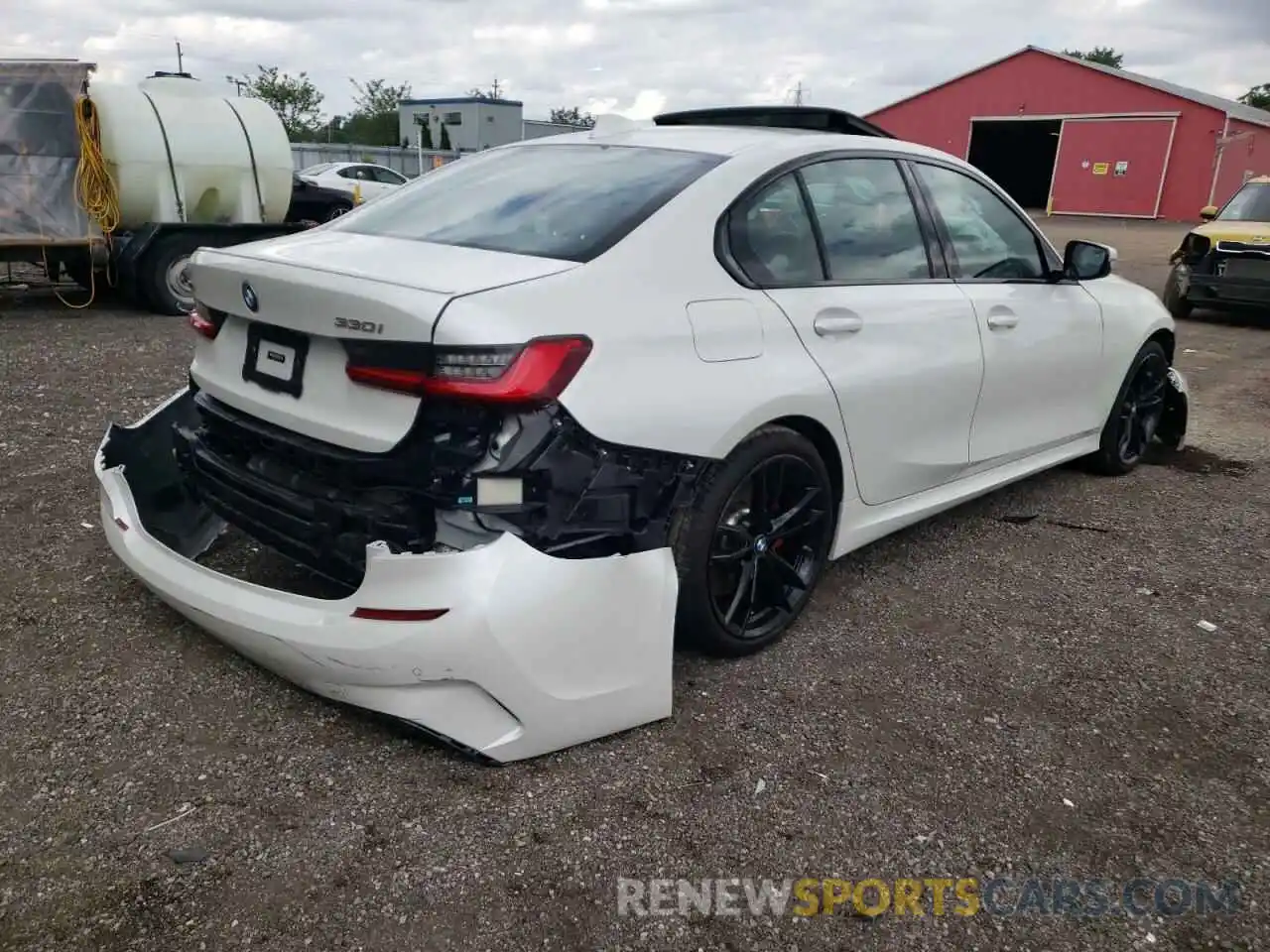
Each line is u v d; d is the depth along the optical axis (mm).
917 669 3293
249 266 2820
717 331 2904
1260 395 7754
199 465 3168
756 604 3355
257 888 2215
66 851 2291
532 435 2482
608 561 2613
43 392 6242
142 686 2943
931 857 2426
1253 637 3643
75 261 10086
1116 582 4070
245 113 10375
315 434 2695
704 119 4008
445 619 2406
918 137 39688
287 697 2926
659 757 2736
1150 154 33562
